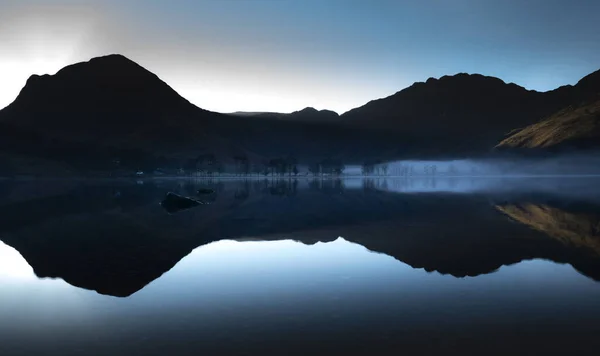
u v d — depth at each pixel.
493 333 9.05
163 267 16.16
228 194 74.12
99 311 10.85
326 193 75.69
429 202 51.06
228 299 11.80
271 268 15.82
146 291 12.74
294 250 19.67
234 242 22.31
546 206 43.91
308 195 69.31
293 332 9.20
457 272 14.93
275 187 108.19
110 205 50.69
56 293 12.66
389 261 16.94
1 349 8.44
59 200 61.03
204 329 9.45
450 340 8.68
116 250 20.02
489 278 14.01
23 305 11.47
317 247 20.47
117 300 11.84
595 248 19.61
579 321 9.74
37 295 12.45
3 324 9.95
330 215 36.34
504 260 16.92
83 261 17.39
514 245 20.61
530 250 19.14
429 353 8.05
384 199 57.56
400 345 8.44
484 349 8.22
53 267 16.25
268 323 9.80
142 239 23.64
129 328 9.58
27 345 8.65
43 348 8.48
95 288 13.13
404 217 34.12
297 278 14.23
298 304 11.25
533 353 8.02
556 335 8.91
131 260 17.56
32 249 20.41
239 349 8.30
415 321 9.83
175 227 29.16
